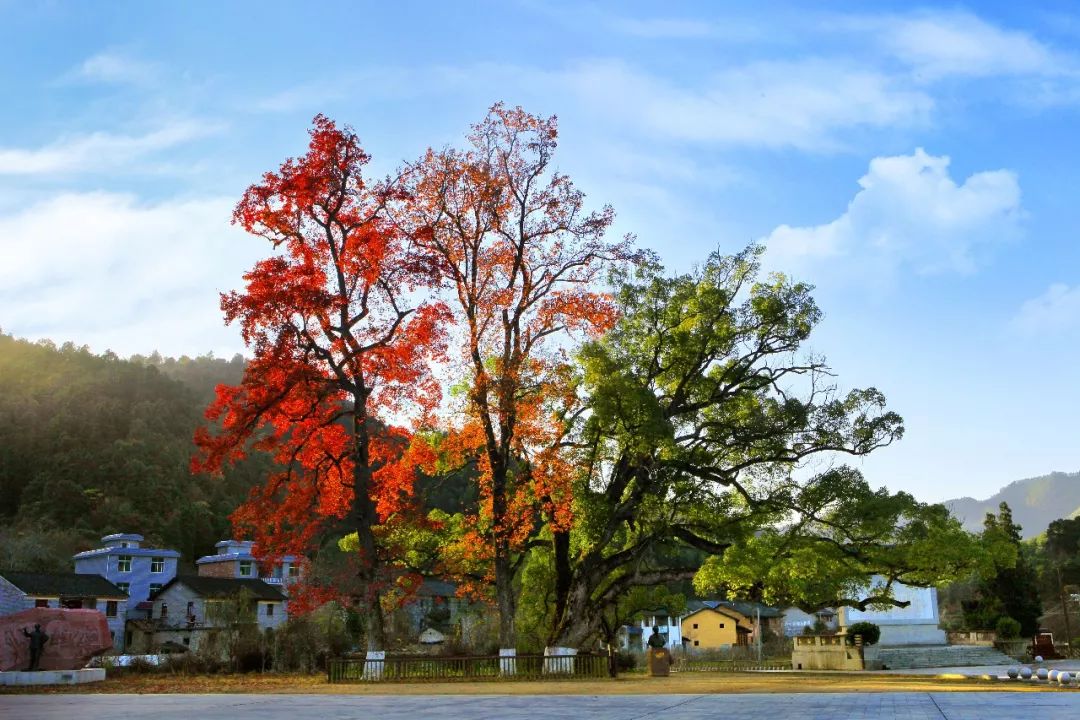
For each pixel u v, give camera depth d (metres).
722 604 89.94
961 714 14.21
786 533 34.06
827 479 32.66
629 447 33.19
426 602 75.94
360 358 31.58
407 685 26.19
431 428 33.06
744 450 36.16
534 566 39.31
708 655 63.44
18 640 29.00
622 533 40.59
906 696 19.61
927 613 58.81
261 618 71.75
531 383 32.03
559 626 34.28
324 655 43.16
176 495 112.69
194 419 144.88
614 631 42.28
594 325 33.81
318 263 32.94
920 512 31.69
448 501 46.94
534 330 33.25
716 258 36.59
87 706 17.12
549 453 32.12
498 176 33.78
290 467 32.59
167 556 78.56
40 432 118.88
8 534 92.81
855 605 33.53
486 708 16.17
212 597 70.31
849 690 22.94
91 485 108.31
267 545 32.38
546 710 15.60
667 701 18.06
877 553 31.91
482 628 46.62
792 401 34.59
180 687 26.41
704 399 37.12
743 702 17.61
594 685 25.42
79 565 76.81
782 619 90.62
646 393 31.58
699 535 36.84
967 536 31.03
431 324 31.28
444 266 32.59
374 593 30.98
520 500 33.47
